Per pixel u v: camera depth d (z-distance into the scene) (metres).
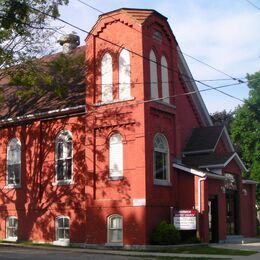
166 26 28.55
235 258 20.66
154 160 26.25
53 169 29.33
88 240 26.52
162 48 28.11
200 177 26.78
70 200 28.22
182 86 31.55
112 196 26.11
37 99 31.83
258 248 24.84
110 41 27.33
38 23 25.72
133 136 25.84
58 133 29.52
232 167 30.48
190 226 25.58
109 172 26.47
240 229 31.20
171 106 28.00
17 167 31.53
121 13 27.06
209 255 21.91
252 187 34.28
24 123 31.42
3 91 33.19
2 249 25.14
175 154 27.89
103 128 27.02
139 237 24.69
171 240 24.62
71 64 29.11
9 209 31.23
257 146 41.38
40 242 29.14
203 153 30.77
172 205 26.81
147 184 25.09
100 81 27.52
